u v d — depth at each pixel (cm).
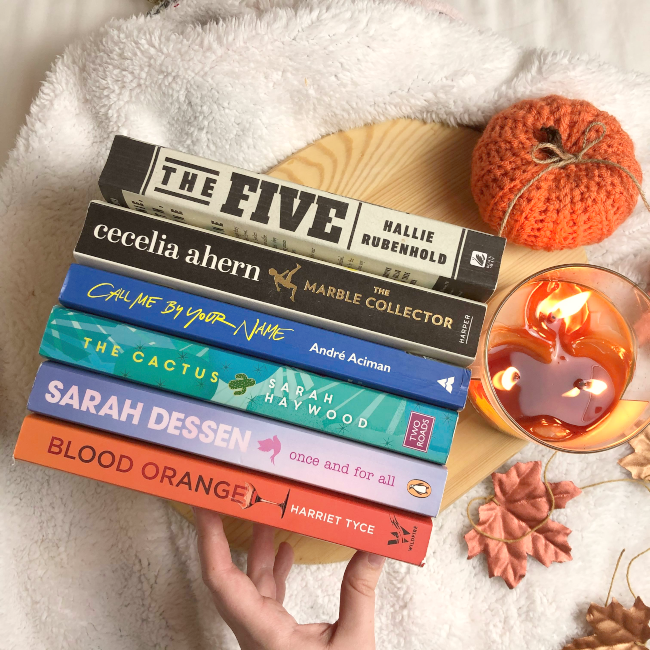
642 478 64
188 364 43
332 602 64
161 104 63
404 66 60
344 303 44
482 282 43
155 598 63
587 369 53
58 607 63
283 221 44
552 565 65
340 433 44
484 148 54
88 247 43
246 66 60
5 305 61
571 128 52
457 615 65
